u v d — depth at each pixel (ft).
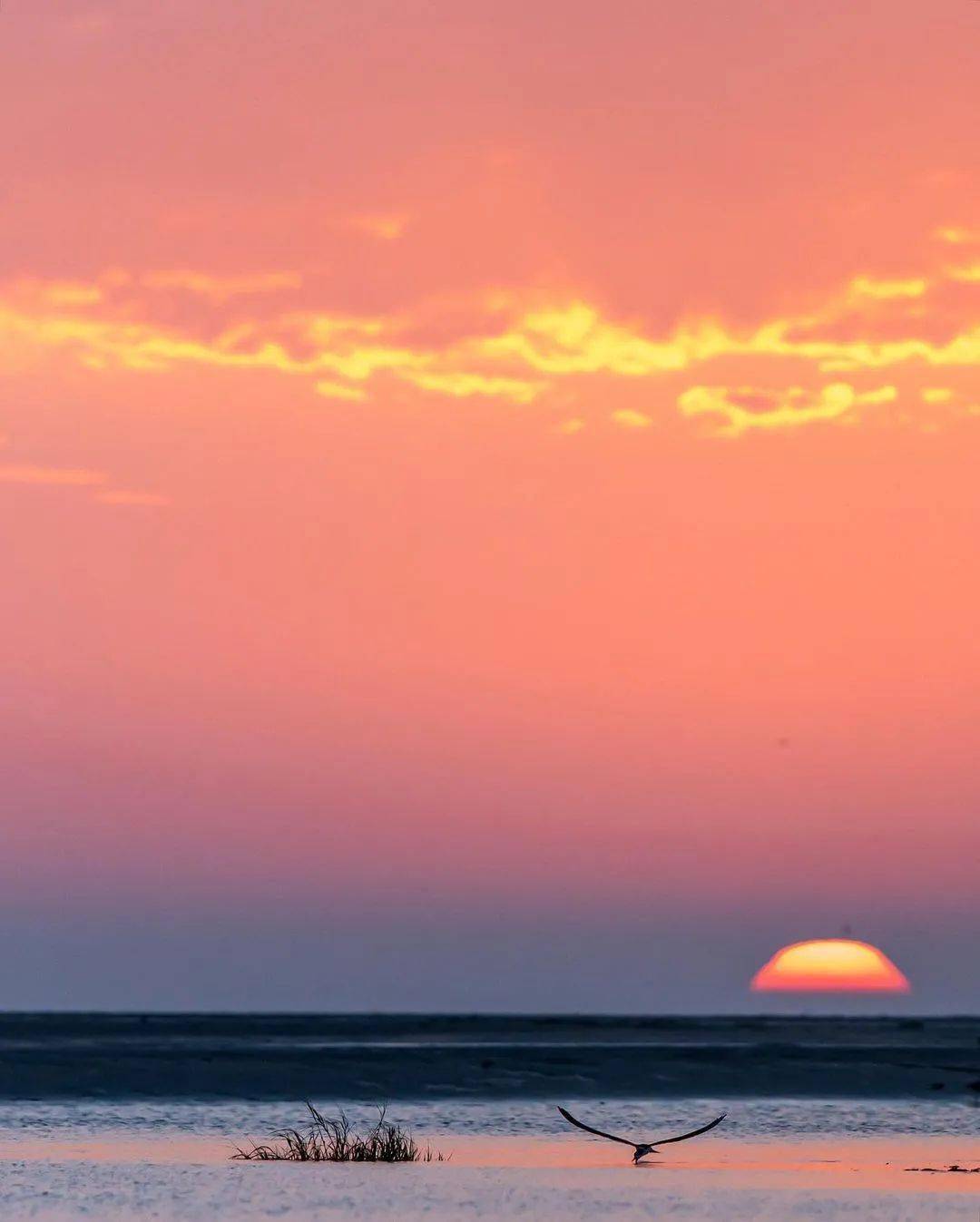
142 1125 643.04
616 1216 463.42
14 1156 562.25
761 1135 629.10
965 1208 475.31
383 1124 651.25
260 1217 461.37
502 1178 525.34
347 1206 476.13
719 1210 472.85
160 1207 473.67
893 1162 562.25
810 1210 471.62
